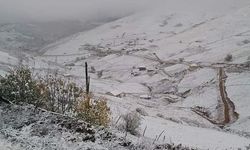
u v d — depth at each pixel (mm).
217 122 84438
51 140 8953
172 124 32312
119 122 16266
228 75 127000
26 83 13094
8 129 9727
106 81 130125
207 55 188375
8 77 13141
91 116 12516
